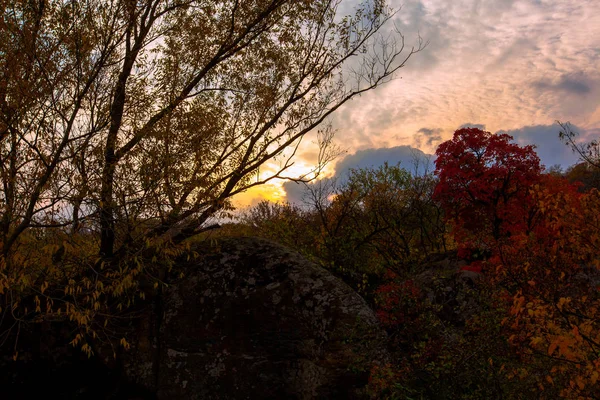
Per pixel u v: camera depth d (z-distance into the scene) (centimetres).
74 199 713
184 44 1031
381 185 1973
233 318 746
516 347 652
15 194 698
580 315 534
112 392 740
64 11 740
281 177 1012
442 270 1160
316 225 1794
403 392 632
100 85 774
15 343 705
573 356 485
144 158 790
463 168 2231
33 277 723
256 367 708
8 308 745
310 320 721
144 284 797
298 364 700
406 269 1505
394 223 1898
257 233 1688
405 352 753
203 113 903
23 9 734
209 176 885
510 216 2053
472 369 658
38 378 740
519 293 562
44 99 722
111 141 788
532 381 609
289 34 1112
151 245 742
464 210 2241
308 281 754
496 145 2148
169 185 796
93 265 794
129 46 888
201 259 821
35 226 698
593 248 585
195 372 723
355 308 723
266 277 773
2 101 709
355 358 678
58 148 715
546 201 620
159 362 743
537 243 682
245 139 1001
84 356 752
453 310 941
